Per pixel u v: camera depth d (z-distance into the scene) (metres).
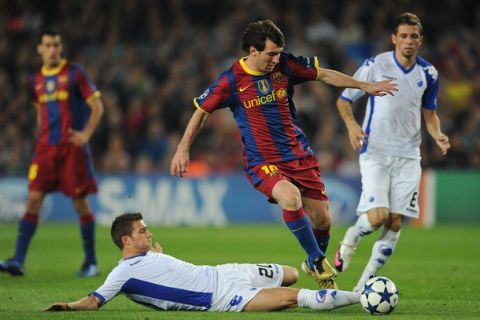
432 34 84.50
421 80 30.98
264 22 27.38
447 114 74.25
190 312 25.09
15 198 68.94
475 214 68.31
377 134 31.12
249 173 28.64
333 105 76.25
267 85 28.16
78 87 37.84
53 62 37.84
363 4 85.00
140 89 77.31
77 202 37.72
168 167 72.12
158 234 59.47
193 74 78.31
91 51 83.06
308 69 28.42
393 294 25.05
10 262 36.66
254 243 53.16
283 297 25.06
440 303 28.95
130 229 25.33
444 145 31.42
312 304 24.95
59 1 86.81
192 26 86.31
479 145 71.50
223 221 68.81
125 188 68.94
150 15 85.50
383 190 30.75
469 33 84.44
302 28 83.81
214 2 87.19
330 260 45.41
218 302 25.22
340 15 85.62
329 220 29.28
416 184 31.22
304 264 28.06
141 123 74.31
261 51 27.17
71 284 34.12
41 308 27.52
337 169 70.75
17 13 86.00
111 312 25.25
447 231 62.84
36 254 46.28
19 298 30.03
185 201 68.75
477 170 70.62
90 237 37.44
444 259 44.66
